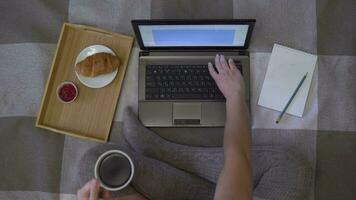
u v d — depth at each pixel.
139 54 1.00
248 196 0.77
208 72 0.99
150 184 0.94
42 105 0.99
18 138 1.01
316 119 0.99
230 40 0.96
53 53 1.03
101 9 1.03
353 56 1.00
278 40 1.01
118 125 1.01
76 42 1.02
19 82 1.03
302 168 0.94
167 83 0.99
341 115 0.99
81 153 1.00
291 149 0.96
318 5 1.02
